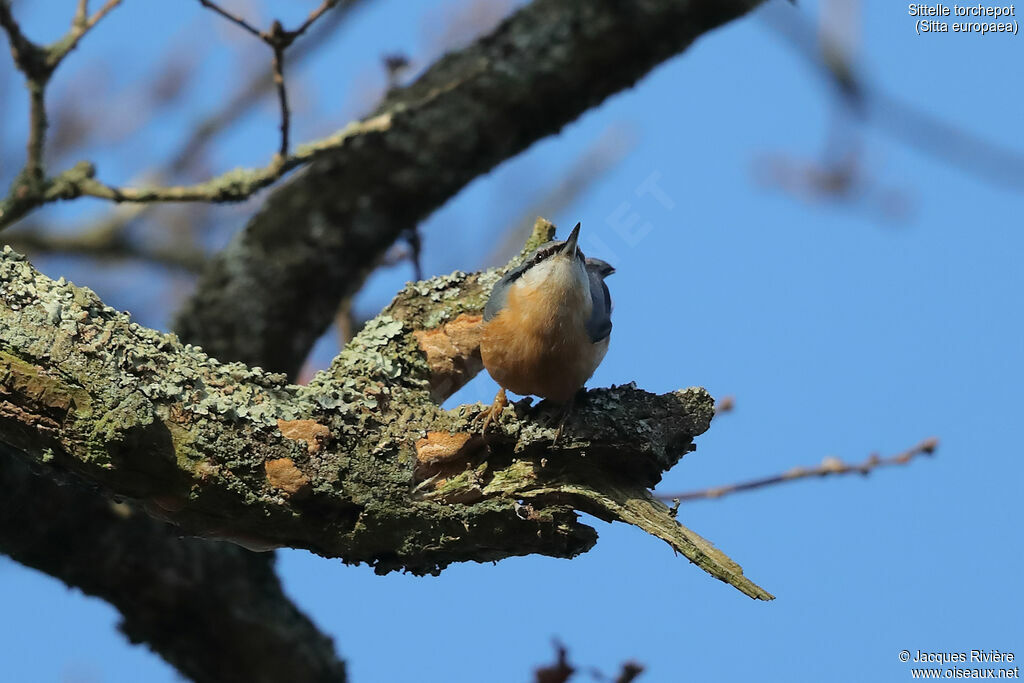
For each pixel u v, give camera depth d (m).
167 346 5.95
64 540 8.72
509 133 10.16
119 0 7.44
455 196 10.47
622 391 6.30
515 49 10.02
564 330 7.05
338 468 5.91
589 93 10.11
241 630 9.47
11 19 7.02
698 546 5.92
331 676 9.89
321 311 10.60
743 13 9.74
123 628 9.38
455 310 7.59
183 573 9.20
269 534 6.06
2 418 5.65
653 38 9.88
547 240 8.13
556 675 6.61
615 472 6.22
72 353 5.66
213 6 7.02
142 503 5.96
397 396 6.56
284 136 7.35
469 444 6.19
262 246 10.38
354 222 10.30
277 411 5.93
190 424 5.76
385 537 6.04
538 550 6.20
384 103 10.26
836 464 8.69
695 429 6.25
